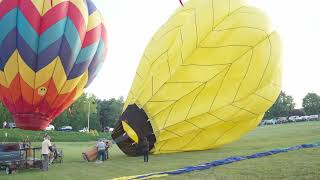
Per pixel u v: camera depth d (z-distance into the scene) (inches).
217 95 756.6
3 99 922.7
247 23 766.5
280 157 567.5
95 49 933.2
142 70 831.7
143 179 466.3
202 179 430.6
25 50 837.2
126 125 789.2
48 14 834.8
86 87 984.9
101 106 3890.3
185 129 768.3
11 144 685.9
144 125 775.7
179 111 761.0
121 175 533.0
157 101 770.8
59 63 863.7
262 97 772.0
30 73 856.9
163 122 765.3
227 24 765.3
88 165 712.4
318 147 664.4
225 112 759.1
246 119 791.1
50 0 839.7
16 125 916.6
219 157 665.0
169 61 782.5
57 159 802.8
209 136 786.8
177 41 786.2
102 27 964.0
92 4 948.6
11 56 846.5
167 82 768.9
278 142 893.2
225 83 756.6
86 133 2149.4
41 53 841.5
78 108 3144.7
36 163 670.5
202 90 755.4
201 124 765.9
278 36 789.9
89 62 925.8
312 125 1748.3
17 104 899.4
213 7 779.4
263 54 763.4
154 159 709.9
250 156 600.1
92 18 924.0
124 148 812.0
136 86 823.1
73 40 863.7
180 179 440.5
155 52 821.2
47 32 835.4
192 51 762.8
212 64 756.0
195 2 820.6
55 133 2018.9
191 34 770.8
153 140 772.6
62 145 1480.1
